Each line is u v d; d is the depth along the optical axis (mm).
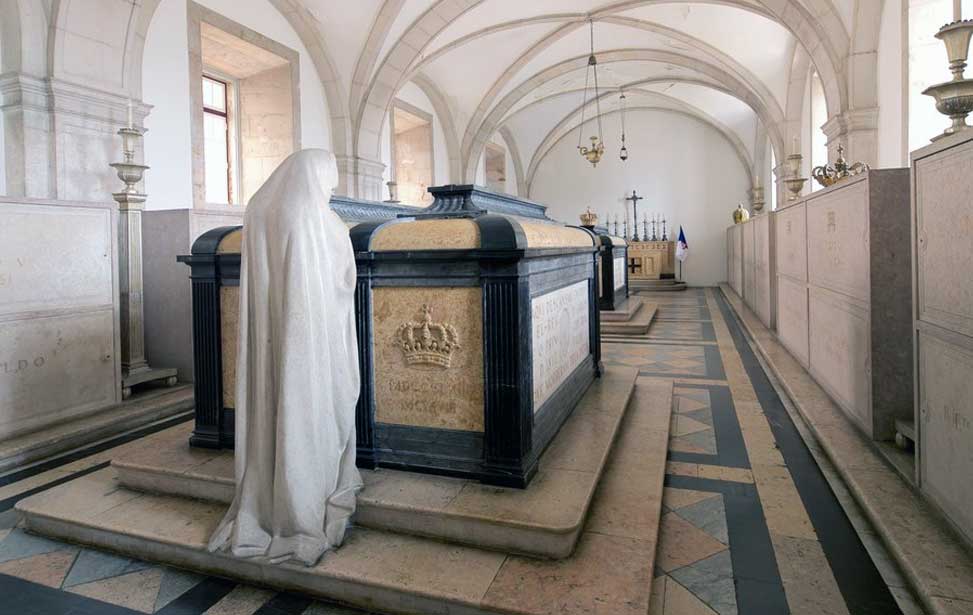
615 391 4293
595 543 2305
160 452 3064
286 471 2172
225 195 9773
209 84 9531
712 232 19172
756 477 3232
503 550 2246
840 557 2371
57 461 3820
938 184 2324
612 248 9281
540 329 3023
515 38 12766
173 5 7469
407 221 2756
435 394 2686
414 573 2094
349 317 2455
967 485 2174
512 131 19516
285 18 9531
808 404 4352
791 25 8328
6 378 3922
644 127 19656
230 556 2289
